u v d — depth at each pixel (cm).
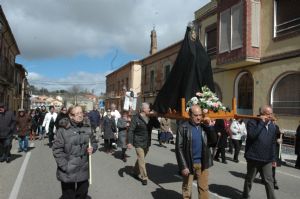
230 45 1734
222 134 1147
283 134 1475
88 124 533
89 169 517
